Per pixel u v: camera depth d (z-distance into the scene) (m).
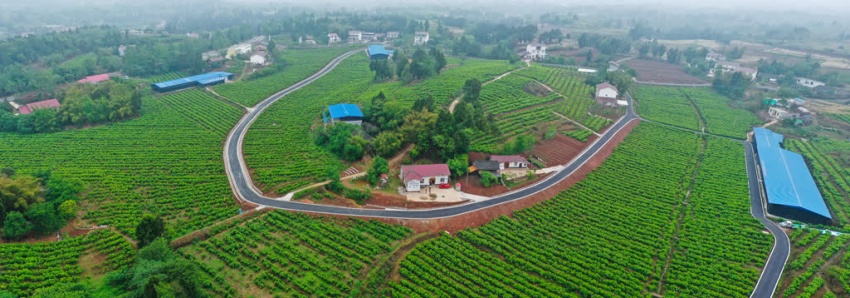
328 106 150.00
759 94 187.38
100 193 96.94
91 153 119.06
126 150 121.06
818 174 121.69
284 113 152.00
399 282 75.12
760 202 106.44
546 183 108.94
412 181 99.56
